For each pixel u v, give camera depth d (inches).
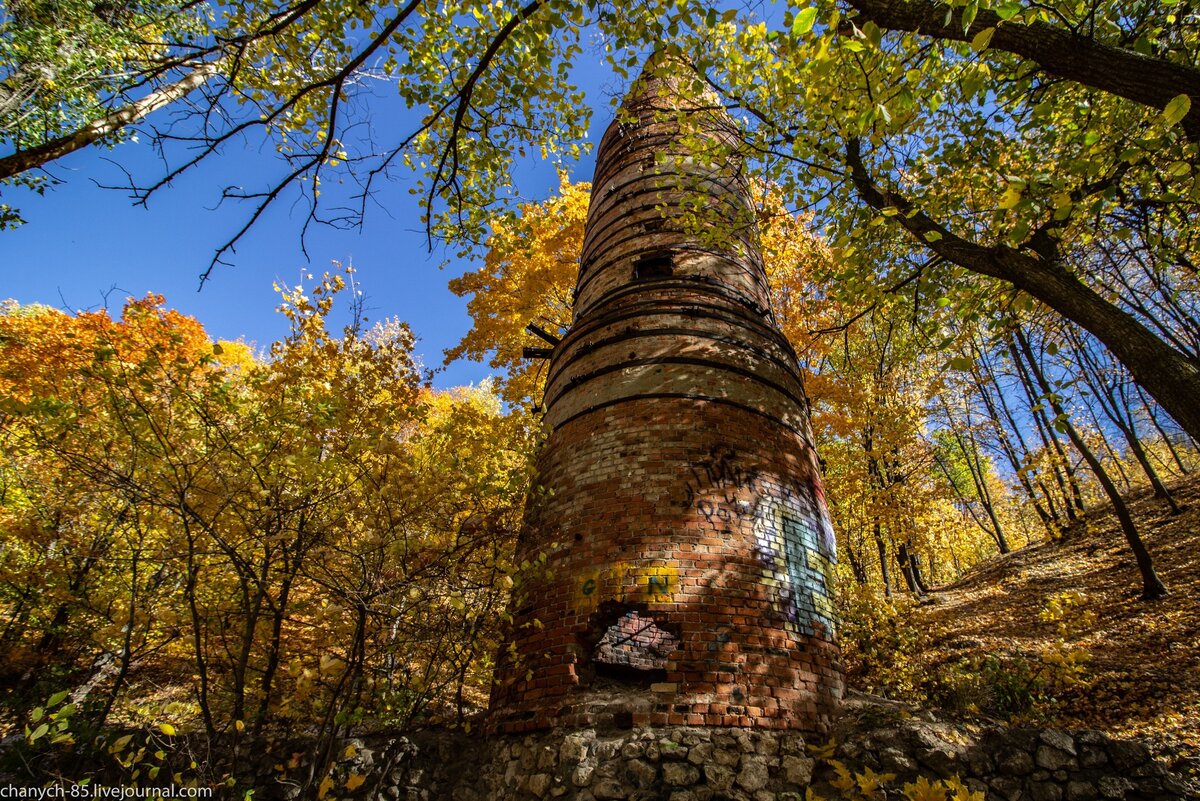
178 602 241.3
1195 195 183.9
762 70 279.1
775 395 297.4
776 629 219.9
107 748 202.2
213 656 268.5
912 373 654.5
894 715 203.6
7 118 289.3
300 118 272.4
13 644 277.4
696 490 245.0
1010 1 138.5
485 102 247.8
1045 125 287.9
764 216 324.5
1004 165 285.1
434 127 274.5
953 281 305.1
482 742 220.8
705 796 171.0
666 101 451.2
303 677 151.6
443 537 205.9
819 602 241.6
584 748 184.9
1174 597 433.7
